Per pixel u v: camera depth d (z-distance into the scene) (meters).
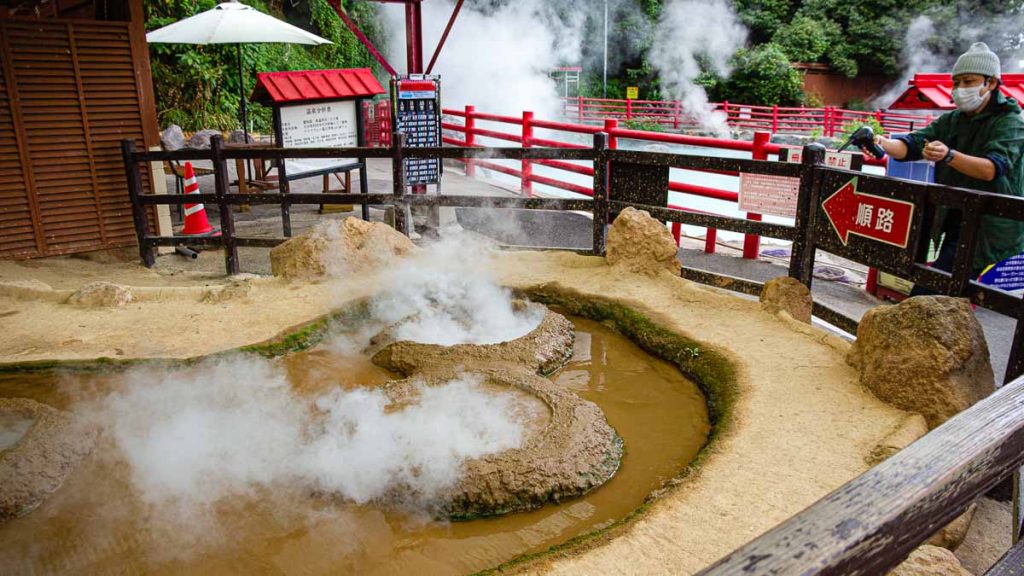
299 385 4.30
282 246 6.17
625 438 3.78
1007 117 4.04
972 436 1.41
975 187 4.21
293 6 26.00
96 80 6.80
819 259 7.67
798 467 3.21
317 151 6.50
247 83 20.69
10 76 6.39
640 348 4.89
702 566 2.60
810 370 4.13
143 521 3.09
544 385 4.06
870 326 3.96
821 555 1.07
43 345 4.68
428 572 2.82
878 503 1.19
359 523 3.08
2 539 3.00
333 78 7.73
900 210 4.14
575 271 6.06
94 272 6.74
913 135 4.55
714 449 3.38
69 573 2.81
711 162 5.50
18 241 6.73
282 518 3.10
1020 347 3.45
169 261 7.30
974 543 2.99
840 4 35.81
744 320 4.90
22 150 6.56
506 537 3.03
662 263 5.85
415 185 8.12
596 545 2.72
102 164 6.98
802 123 25.17
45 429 3.66
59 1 8.02
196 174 10.92
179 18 18.80
